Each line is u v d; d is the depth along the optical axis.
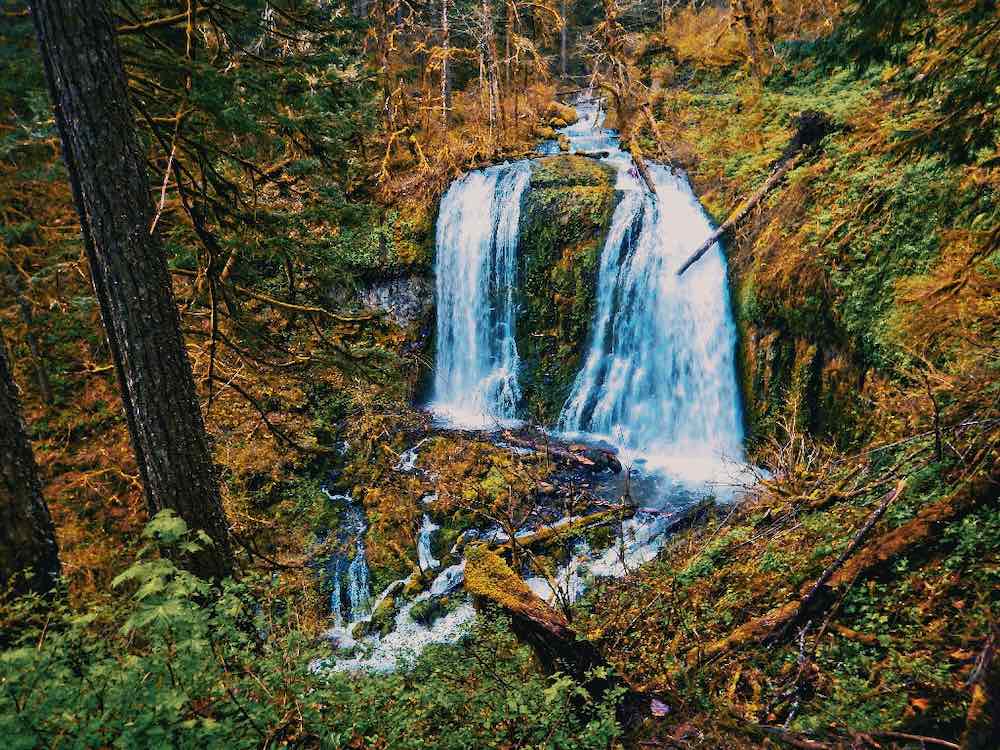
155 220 4.61
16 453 4.18
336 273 7.79
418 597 11.02
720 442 13.75
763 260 12.96
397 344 16.95
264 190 9.27
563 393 16.30
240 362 10.91
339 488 13.32
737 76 18.47
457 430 15.40
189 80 5.73
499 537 11.52
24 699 2.68
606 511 11.30
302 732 3.32
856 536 5.05
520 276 16.84
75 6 4.08
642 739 3.82
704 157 16.91
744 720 3.83
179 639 3.06
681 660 4.95
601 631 5.77
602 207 16.08
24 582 4.14
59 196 10.12
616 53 19.94
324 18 6.76
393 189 18.14
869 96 12.80
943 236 8.50
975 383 6.06
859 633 4.34
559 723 3.74
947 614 4.12
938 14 5.13
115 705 2.77
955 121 5.17
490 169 18.22
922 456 6.06
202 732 2.86
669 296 14.83
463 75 24.62
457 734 3.73
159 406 4.71
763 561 5.97
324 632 10.63
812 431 11.55
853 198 11.34
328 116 6.93
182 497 4.88
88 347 11.42
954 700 3.48
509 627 4.80
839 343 11.03
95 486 10.70
